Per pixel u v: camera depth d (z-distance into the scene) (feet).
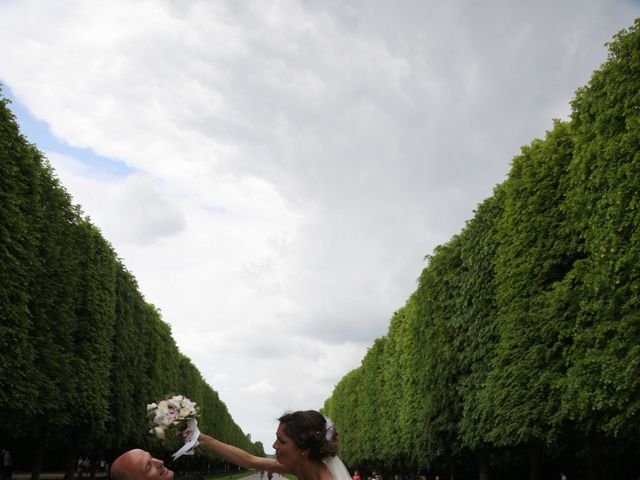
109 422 151.43
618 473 114.42
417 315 138.92
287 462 12.97
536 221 93.09
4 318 89.15
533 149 101.30
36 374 99.30
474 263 114.83
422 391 132.87
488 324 109.91
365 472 310.04
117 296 155.84
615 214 71.20
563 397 78.84
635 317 67.77
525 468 154.30
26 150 100.53
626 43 73.97
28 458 232.73
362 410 269.44
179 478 12.32
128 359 158.20
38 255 107.04
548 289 91.09
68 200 126.00
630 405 68.44
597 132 76.79
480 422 106.93
